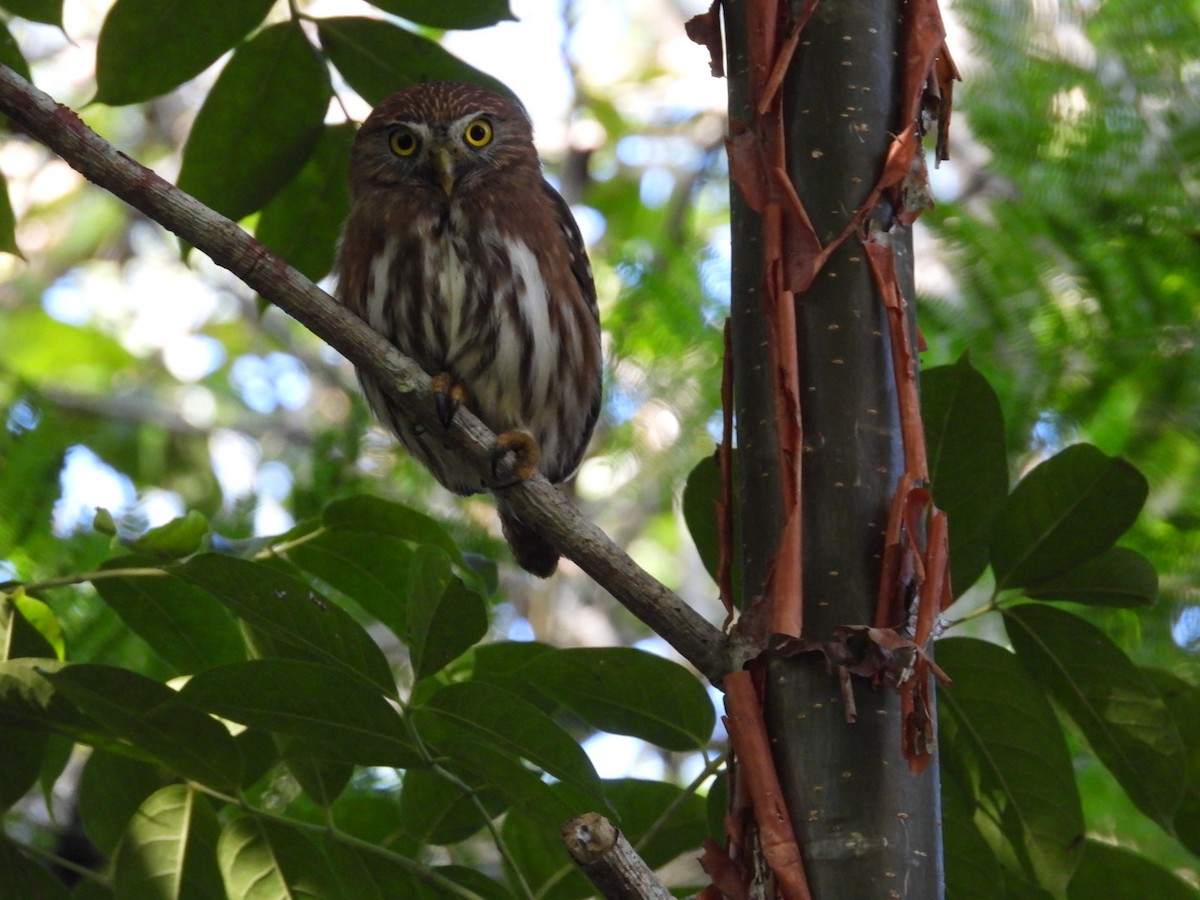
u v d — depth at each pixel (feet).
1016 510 18.83
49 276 63.82
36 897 19.99
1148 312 26.76
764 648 15.62
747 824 15.34
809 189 16.48
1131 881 20.20
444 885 19.49
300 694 16.93
